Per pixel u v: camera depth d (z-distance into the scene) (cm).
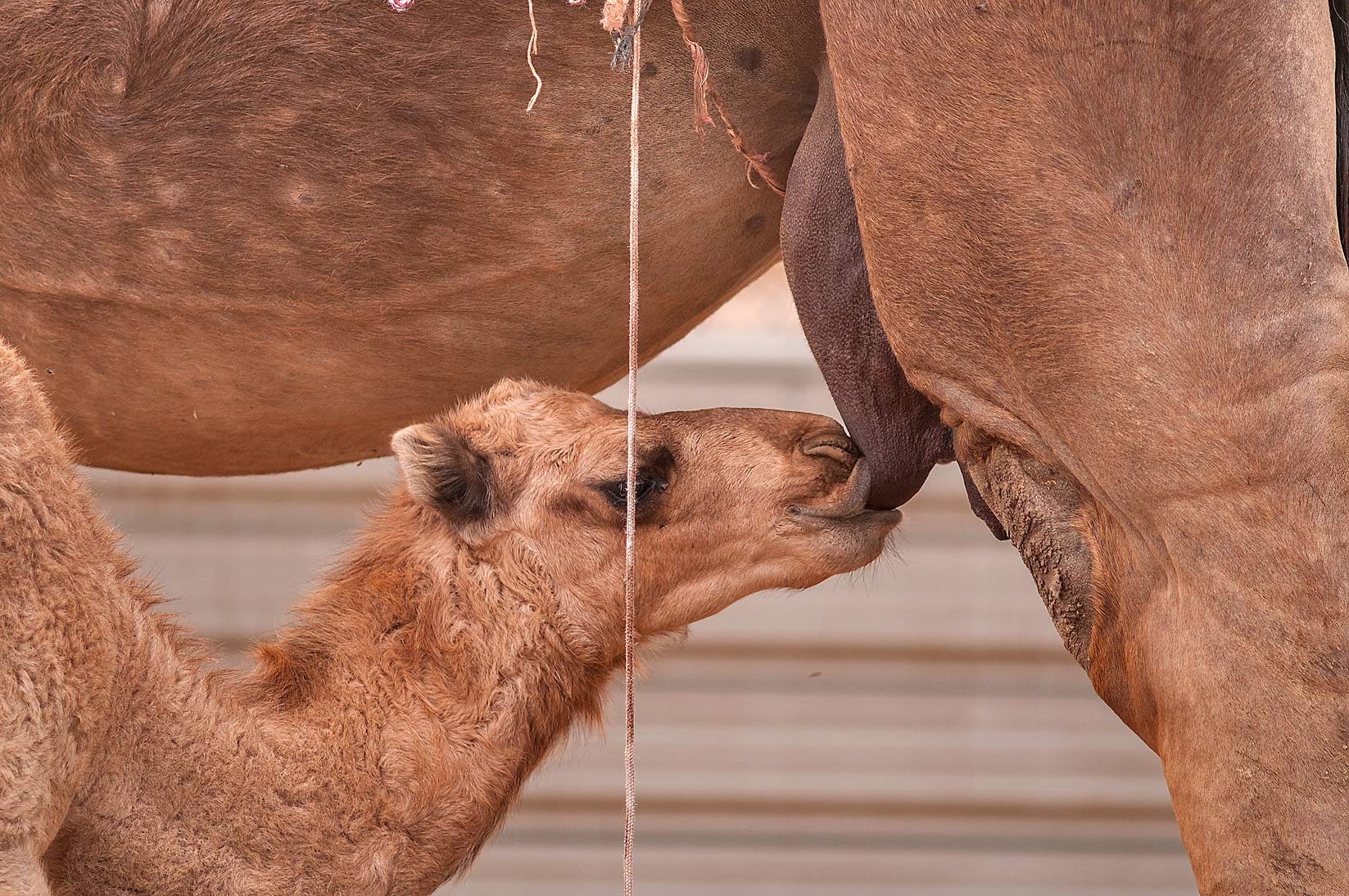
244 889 877
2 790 764
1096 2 689
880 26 743
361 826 927
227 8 891
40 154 924
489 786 1002
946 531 2330
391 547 1051
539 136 906
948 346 792
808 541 1034
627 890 792
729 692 2289
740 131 923
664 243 959
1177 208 695
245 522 2305
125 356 1002
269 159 918
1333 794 685
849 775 2269
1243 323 687
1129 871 2209
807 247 901
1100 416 730
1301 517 684
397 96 898
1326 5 691
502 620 1028
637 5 811
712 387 2366
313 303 966
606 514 1038
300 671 973
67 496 820
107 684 823
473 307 978
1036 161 718
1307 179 680
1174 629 735
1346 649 679
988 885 2203
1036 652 2291
